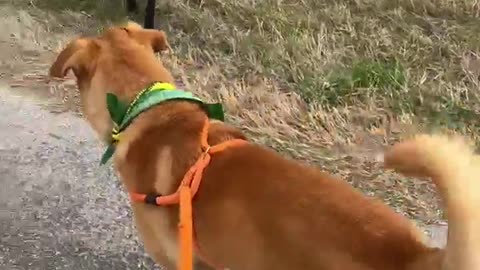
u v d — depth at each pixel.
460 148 1.30
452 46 3.06
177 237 1.58
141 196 1.60
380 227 1.40
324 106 2.61
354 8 3.48
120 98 1.64
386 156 1.33
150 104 1.62
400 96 2.67
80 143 2.39
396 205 2.15
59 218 2.07
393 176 2.27
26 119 2.52
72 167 2.27
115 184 2.21
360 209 1.43
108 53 1.69
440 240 2.01
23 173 2.24
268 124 2.50
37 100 2.64
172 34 3.19
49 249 1.97
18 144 2.38
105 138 1.69
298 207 1.45
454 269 1.28
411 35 3.15
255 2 3.48
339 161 2.33
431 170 1.29
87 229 2.04
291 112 2.56
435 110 2.61
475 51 3.04
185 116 1.60
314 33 3.18
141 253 1.97
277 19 3.26
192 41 3.14
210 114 1.64
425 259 1.35
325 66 2.84
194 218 1.54
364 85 2.74
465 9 3.47
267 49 3.00
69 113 2.57
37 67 2.89
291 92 2.69
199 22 3.25
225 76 2.83
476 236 1.27
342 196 1.45
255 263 1.49
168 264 1.66
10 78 2.79
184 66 2.91
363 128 2.52
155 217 1.61
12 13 3.39
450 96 2.67
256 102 2.61
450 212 1.28
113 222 2.07
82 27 3.29
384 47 3.07
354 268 1.39
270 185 1.48
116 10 3.43
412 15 3.40
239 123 2.49
